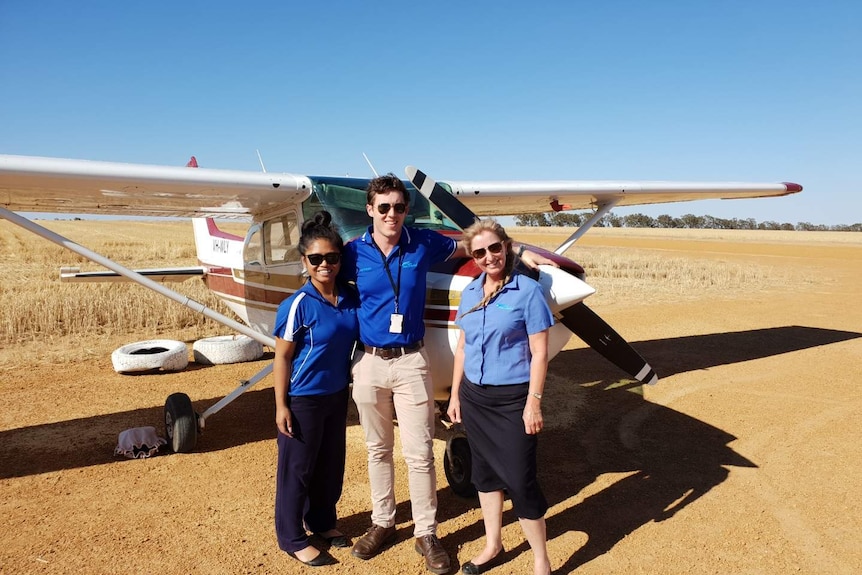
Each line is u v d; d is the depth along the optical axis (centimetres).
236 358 677
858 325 888
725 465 386
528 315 240
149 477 371
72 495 345
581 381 598
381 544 287
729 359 676
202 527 307
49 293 1002
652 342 771
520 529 304
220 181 372
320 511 289
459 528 306
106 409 502
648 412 498
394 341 262
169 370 631
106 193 392
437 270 326
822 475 367
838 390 552
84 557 277
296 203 419
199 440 439
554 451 415
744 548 282
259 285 510
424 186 324
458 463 339
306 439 265
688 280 1468
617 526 306
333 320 261
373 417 271
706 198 679
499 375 246
